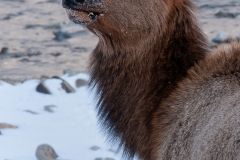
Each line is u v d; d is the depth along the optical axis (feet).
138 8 38.55
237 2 123.95
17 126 52.49
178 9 39.29
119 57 39.47
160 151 37.55
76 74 69.72
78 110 56.90
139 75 39.22
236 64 37.01
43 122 53.78
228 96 35.86
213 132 34.86
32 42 98.73
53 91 62.03
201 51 39.45
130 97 39.40
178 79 38.88
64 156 47.52
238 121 34.30
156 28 38.91
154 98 38.91
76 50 94.84
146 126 38.93
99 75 40.42
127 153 40.34
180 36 39.32
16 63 87.76
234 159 33.76
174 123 37.32
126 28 38.63
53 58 90.63
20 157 46.62
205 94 36.83
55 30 105.40
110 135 40.83
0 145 48.42
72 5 37.40
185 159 36.14
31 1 126.31
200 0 125.39
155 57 39.09
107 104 40.29
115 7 38.22
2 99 58.85
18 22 110.32
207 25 106.01
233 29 103.04
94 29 39.06
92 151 48.55
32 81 66.64
